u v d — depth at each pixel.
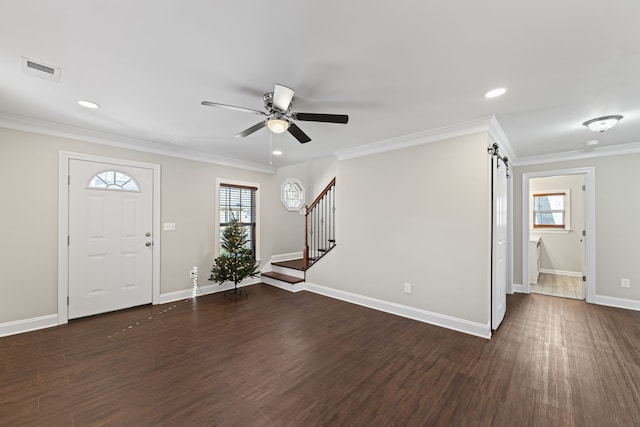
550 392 2.00
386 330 3.11
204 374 2.22
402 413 1.79
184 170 4.35
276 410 1.81
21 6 1.35
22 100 2.49
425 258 3.37
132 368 2.31
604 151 3.99
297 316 3.55
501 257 3.45
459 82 2.14
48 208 3.18
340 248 4.32
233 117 2.91
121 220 3.73
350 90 2.27
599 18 1.43
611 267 3.98
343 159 4.31
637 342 2.80
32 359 2.44
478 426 1.68
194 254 4.45
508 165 4.23
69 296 3.32
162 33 1.58
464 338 2.90
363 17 1.44
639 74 1.99
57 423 1.68
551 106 2.57
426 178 3.37
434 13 1.41
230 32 1.57
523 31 1.54
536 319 3.46
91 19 1.45
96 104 2.57
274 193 5.79
